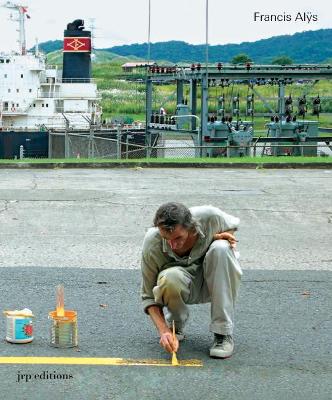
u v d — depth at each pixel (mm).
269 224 13078
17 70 67062
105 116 91688
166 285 5898
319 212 14391
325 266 9711
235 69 36438
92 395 5254
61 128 61469
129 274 8984
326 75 37375
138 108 97625
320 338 6605
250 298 7910
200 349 6242
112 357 6004
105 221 13172
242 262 9922
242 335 6648
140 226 12719
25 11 71750
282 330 6820
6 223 12836
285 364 5910
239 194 16797
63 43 71188
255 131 47219
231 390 5375
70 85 69625
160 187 18094
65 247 10805
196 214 5914
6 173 21766
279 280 8734
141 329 6785
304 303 7758
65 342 6203
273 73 36719
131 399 5195
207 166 24141
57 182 19141
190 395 5277
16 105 67188
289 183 19250
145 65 42094
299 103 39438
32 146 57375
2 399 5160
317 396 5289
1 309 7344
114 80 111188
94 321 7000
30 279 8609
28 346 6234
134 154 46281
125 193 16812
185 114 38781
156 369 5754
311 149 38469
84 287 8289
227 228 5988
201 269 6109
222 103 37438
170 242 5672
